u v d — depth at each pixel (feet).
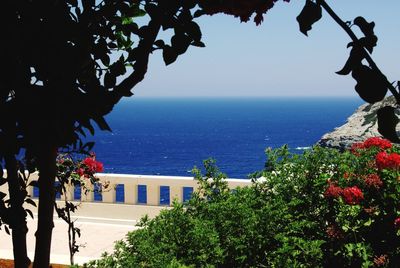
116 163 354.74
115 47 9.80
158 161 361.92
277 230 18.20
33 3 6.73
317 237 19.51
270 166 21.25
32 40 6.72
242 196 19.58
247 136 555.28
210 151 416.26
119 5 7.88
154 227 18.04
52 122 6.86
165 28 6.90
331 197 19.22
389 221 18.83
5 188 37.27
